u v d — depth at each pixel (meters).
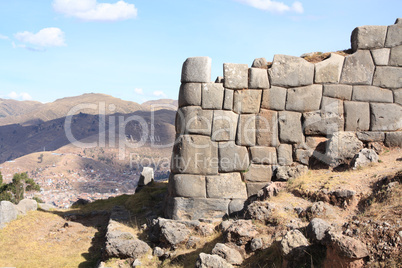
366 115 10.83
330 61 10.85
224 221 9.20
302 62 10.74
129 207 13.23
